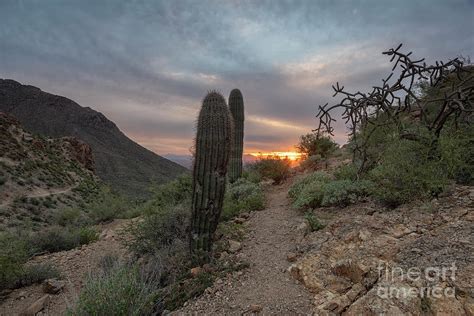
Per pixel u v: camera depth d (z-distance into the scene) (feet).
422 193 16.37
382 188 17.69
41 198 103.24
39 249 25.68
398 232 13.38
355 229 14.98
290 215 23.03
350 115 22.57
